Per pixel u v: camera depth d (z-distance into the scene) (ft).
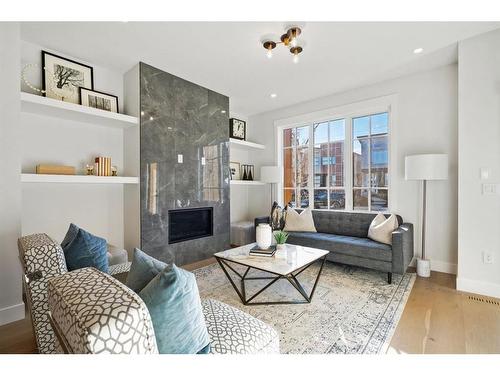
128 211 10.84
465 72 8.39
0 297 6.67
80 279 2.99
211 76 11.37
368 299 7.99
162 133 10.93
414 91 11.10
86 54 9.40
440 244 10.46
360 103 12.65
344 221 12.42
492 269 8.06
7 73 6.84
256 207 17.48
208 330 4.08
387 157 12.23
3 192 6.75
